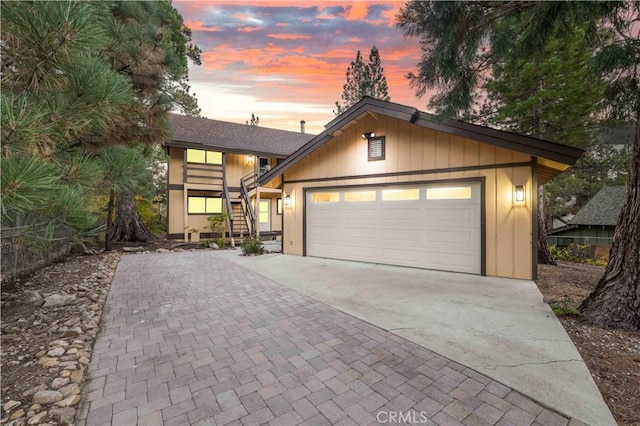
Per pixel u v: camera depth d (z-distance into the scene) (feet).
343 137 26.63
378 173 24.47
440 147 21.42
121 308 13.44
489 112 28.63
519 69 23.26
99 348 9.49
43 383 7.35
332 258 27.66
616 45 10.08
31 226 6.70
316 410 6.50
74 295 14.85
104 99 7.23
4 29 5.66
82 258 27.12
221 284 17.98
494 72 23.94
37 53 6.12
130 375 7.91
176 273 21.22
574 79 21.75
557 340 9.84
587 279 19.20
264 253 31.73
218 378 7.78
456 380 7.63
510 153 18.83
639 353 8.71
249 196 42.93
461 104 13.43
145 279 19.30
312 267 23.41
